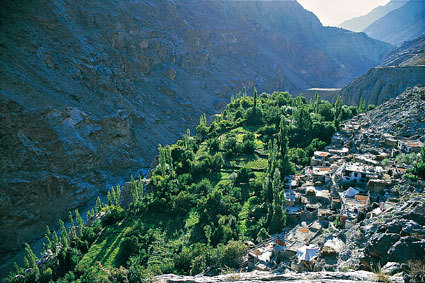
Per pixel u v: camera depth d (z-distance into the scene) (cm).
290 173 8600
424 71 18438
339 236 4938
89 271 6119
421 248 2928
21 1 15675
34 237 10444
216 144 11825
